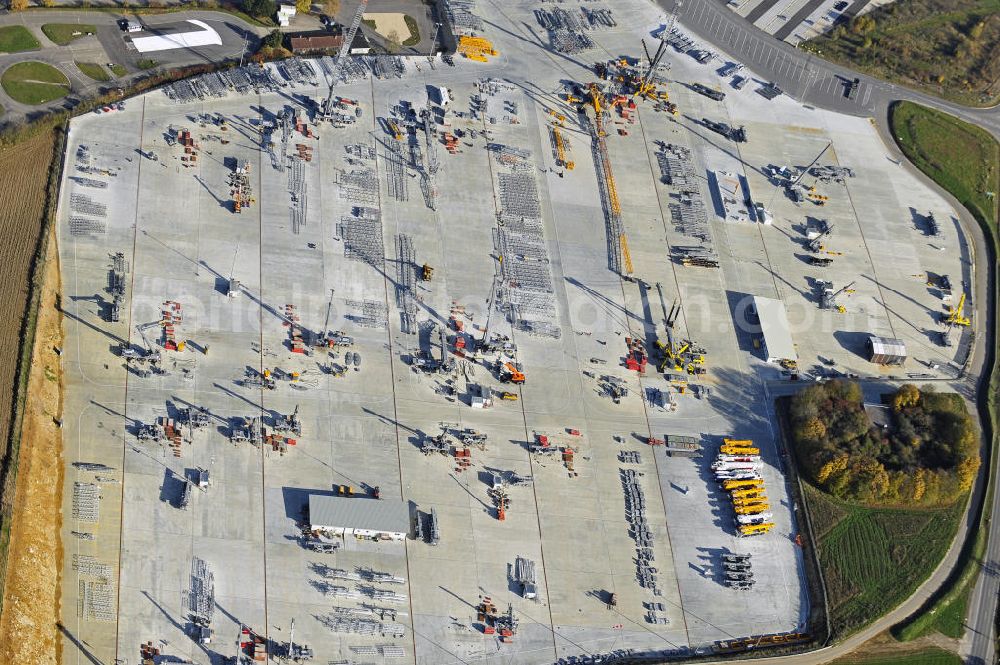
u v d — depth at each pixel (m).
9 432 150.00
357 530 156.12
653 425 179.38
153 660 143.75
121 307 170.50
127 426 160.25
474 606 155.88
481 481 167.25
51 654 141.25
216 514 155.50
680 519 170.12
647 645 158.12
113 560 149.50
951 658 163.75
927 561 171.12
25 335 159.75
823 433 177.62
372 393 171.88
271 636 148.00
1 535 141.50
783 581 167.50
